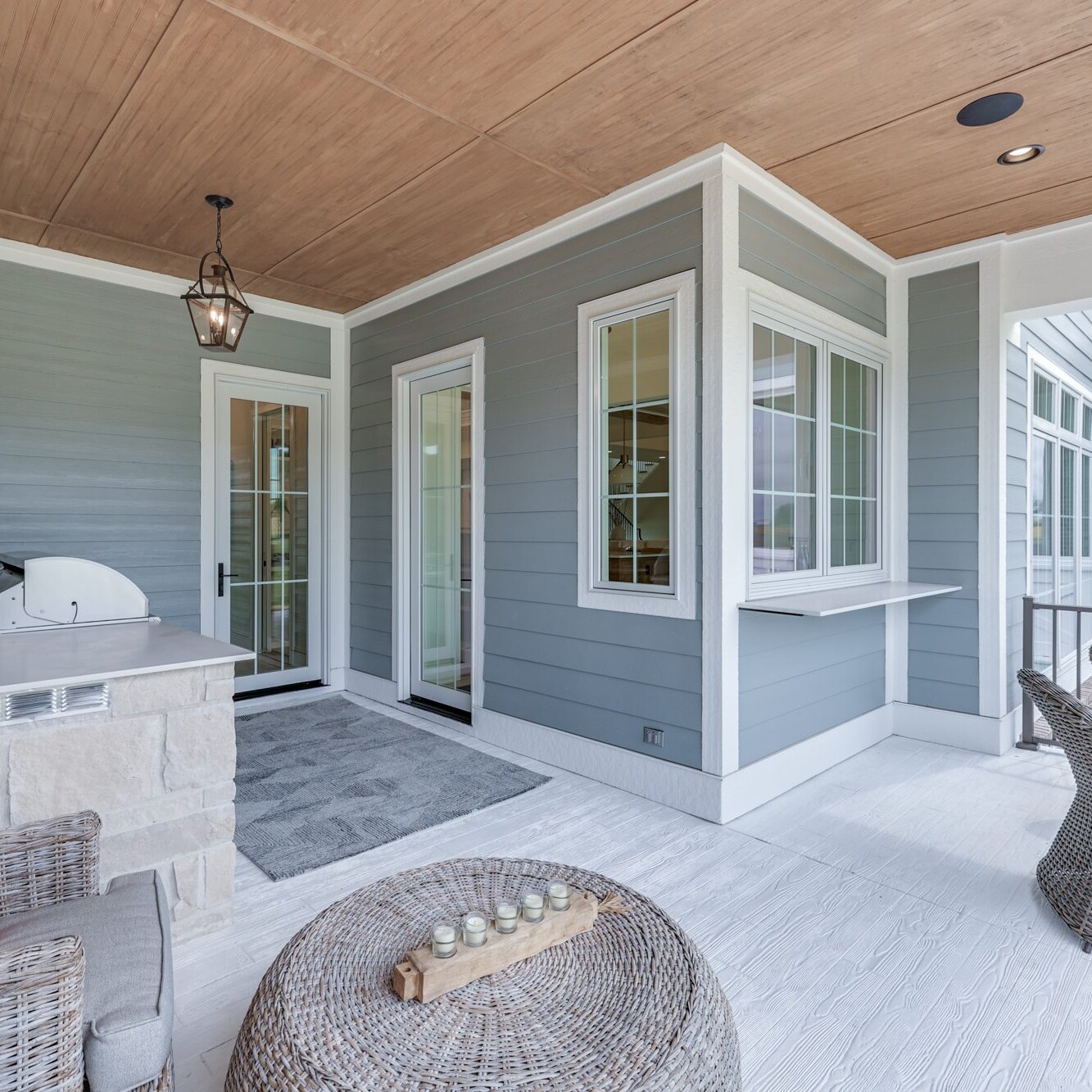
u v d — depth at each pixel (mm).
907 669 4324
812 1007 1912
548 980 1377
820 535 3703
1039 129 2852
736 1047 1369
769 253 3289
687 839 2920
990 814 3174
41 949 1032
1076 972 2072
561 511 3770
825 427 3715
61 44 2348
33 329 4137
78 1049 1062
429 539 4852
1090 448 6055
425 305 4695
